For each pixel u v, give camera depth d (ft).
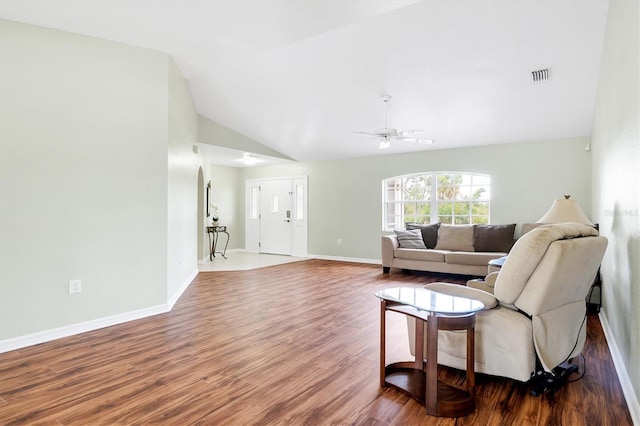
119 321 11.09
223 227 27.07
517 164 19.33
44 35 9.68
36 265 9.48
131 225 11.38
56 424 5.81
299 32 9.95
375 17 11.23
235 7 8.75
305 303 13.62
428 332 6.18
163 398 6.64
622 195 7.69
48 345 9.28
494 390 7.02
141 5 8.63
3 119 9.02
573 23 10.62
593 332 10.36
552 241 6.40
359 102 16.75
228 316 11.91
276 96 17.33
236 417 6.02
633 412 5.99
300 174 27.27
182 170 15.11
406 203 23.16
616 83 8.34
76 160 10.20
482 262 17.43
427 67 13.51
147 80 11.68
